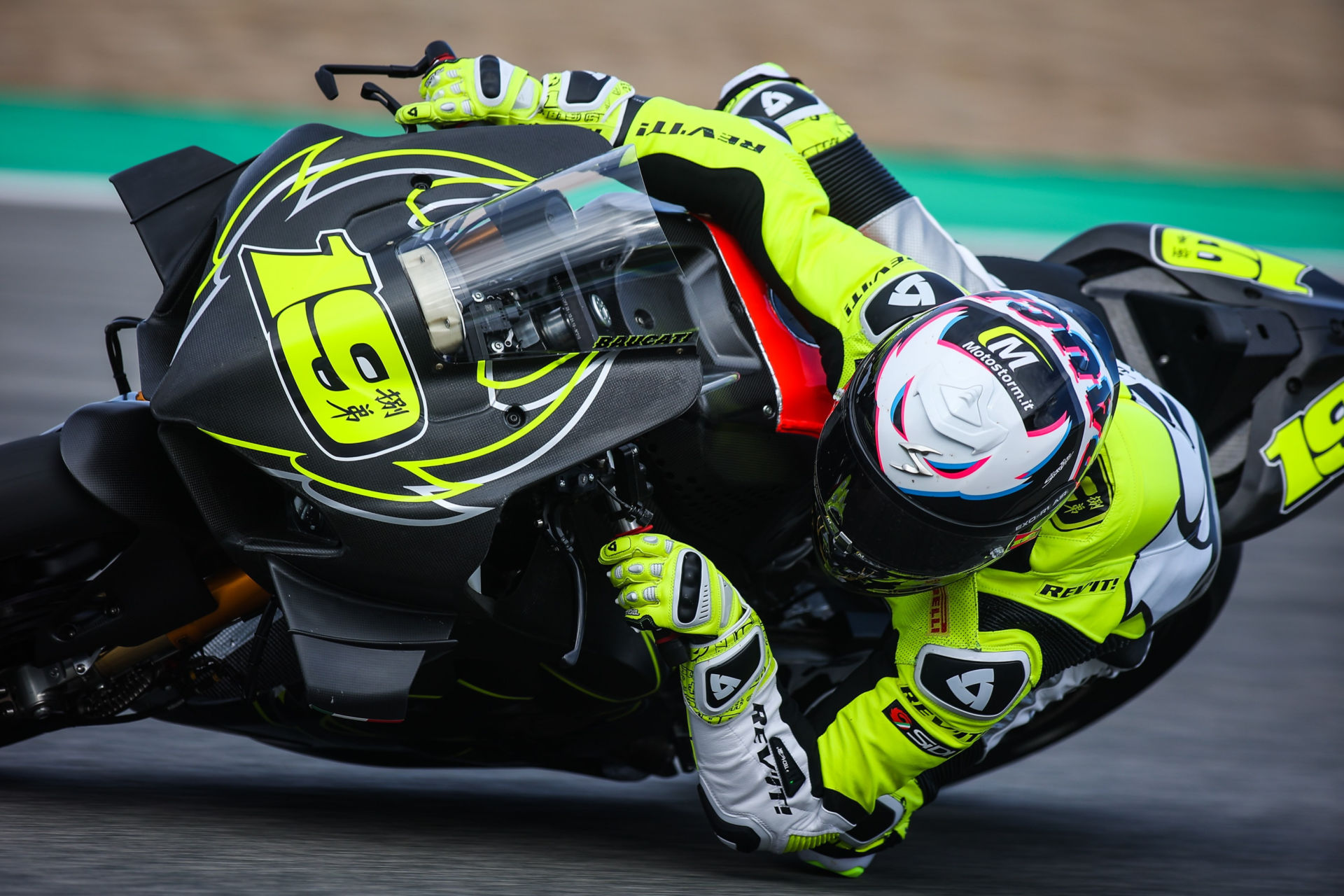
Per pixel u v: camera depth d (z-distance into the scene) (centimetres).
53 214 3522
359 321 817
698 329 900
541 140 941
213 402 803
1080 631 920
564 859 957
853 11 6456
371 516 809
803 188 943
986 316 864
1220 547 1062
